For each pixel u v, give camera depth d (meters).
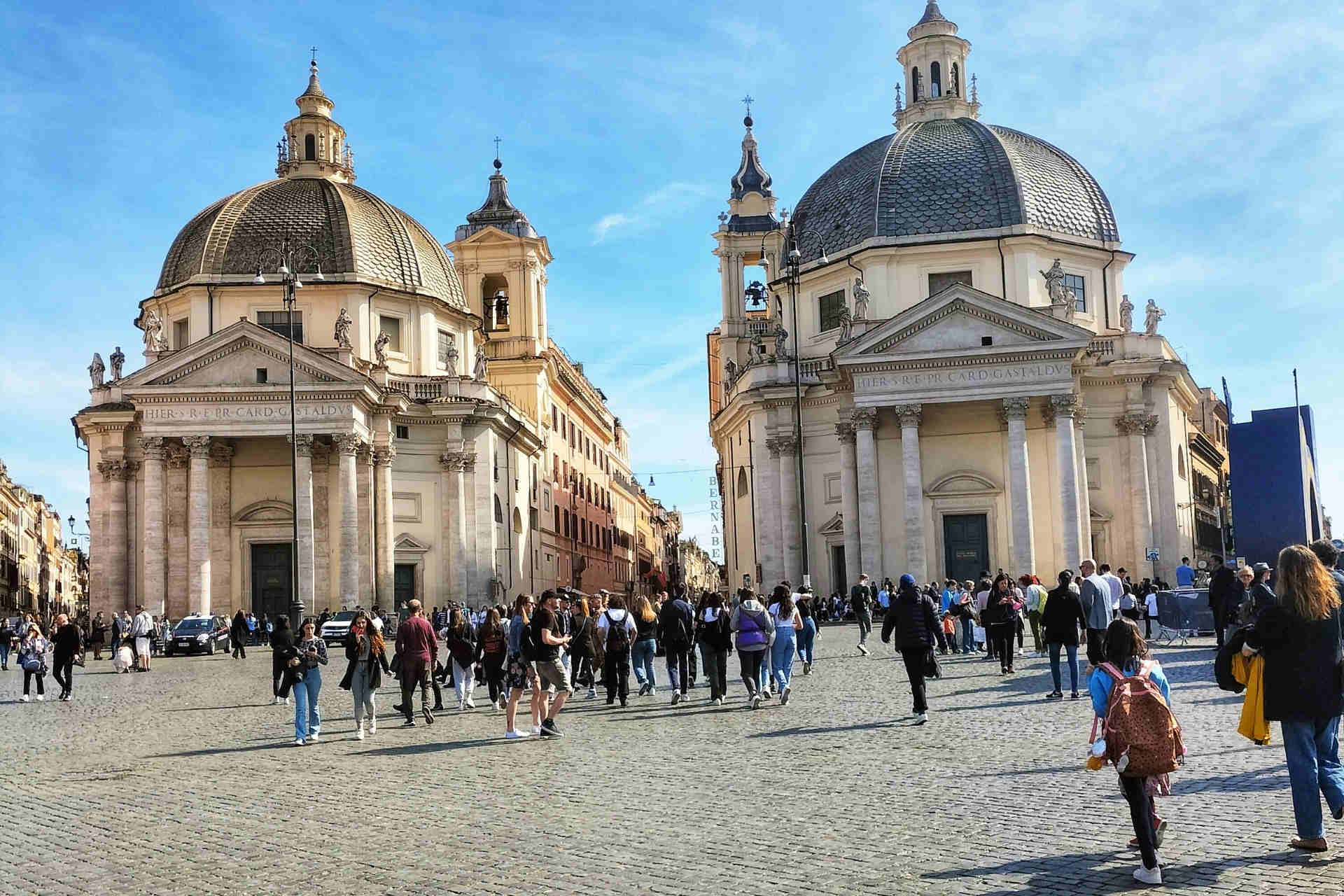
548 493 80.69
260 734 21.34
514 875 10.30
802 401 61.03
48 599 158.88
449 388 62.66
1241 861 9.81
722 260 74.56
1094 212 61.12
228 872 10.80
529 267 78.06
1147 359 57.81
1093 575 22.41
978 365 54.44
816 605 56.81
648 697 26.19
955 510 56.91
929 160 60.88
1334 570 11.17
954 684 25.33
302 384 55.59
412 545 61.31
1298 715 9.91
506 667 24.83
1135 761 9.29
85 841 12.30
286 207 63.56
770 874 10.02
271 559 59.19
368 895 9.88
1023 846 10.64
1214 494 87.88
